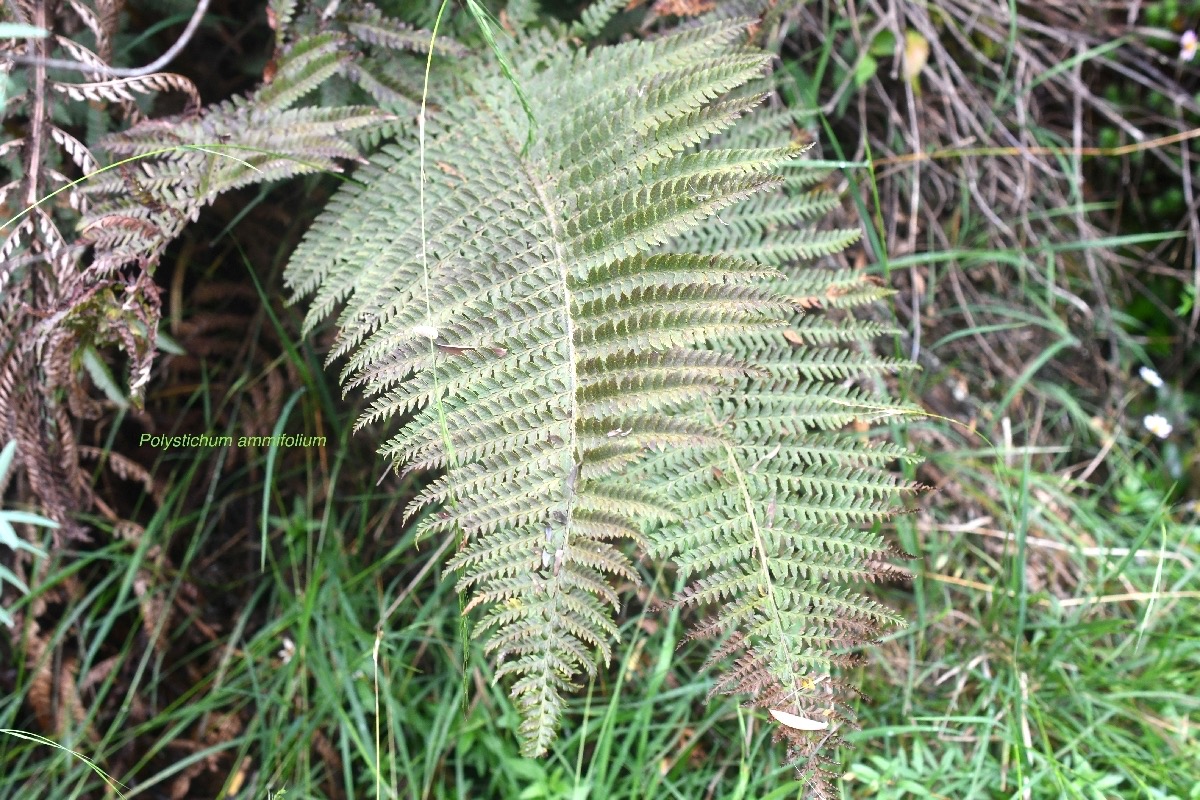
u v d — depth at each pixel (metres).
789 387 1.14
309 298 1.49
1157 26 1.81
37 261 1.22
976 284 1.86
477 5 1.18
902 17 1.68
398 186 1.19
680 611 1.49
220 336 1.54
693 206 1.08
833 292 1.22
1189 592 1.59
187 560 1.49
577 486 1.02
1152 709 1.54
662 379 1.04
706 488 1.09
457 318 1.08
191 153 1.18
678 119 1.13
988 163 1.79
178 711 1.46
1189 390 2.03
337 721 1.46
